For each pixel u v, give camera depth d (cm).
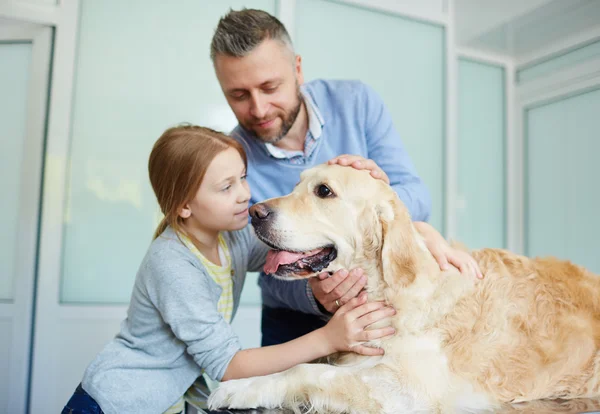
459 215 416
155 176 153
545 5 338
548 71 409
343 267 149
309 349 129
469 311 137
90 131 305
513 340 136
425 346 129
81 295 303
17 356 296
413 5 364
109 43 307
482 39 398
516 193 430
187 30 321
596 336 144
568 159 388
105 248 308
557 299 147
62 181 300
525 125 425
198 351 131
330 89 194
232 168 146
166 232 150
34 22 297
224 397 122
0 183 307
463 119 419
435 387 121
